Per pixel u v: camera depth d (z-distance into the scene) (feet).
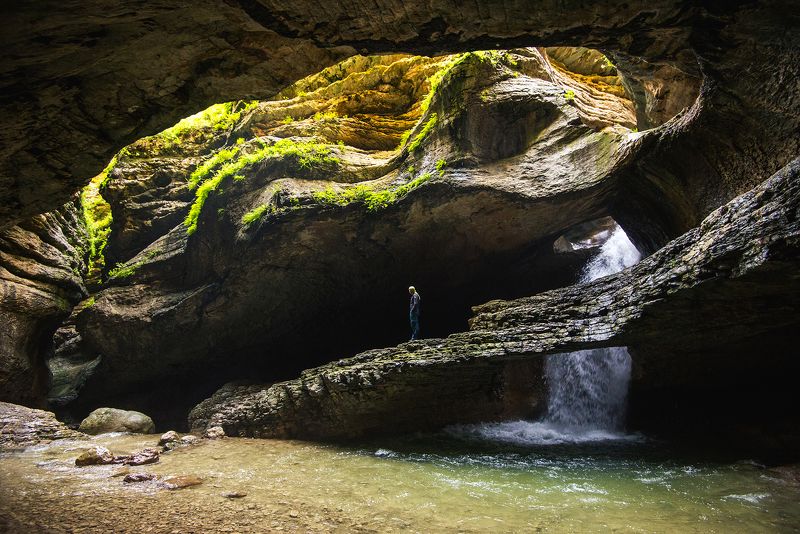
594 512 19.85
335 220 49.49
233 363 62.95
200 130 69.36
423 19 18.17
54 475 28.76
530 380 47.21
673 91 39.34
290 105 62.08
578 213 46.70
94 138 20.93
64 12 14.35
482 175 45.32
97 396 62.59
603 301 30.60
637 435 38.45
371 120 59.11
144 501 22.38
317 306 57.72
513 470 28.14
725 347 30.53
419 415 40.06
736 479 24.26
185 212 64.23
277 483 26.03
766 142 29.78
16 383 49.14
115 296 60.13
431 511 20.53
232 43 18.49
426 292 57.57
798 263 19.38
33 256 48.98
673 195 39.14
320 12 17.39
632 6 18.89
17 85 16.96
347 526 18.80
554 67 54.75
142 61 18.21
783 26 21.06
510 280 58.49
